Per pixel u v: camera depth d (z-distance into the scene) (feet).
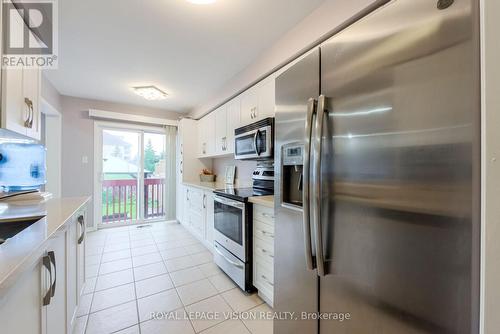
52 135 11.34
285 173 4.22
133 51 7.34
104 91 11.16
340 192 2.86
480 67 1.70
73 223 4.69
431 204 2.00
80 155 12.25
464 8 1.79
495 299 1.54
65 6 5.21
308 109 3.24
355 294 2.71
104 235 11.89
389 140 2.33
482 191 1.64
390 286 2.34
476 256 1.72
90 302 6.04
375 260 2.48
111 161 13.58
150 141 14.83
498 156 1.54
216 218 8.35
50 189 11.27
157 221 14.71
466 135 1.77
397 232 2.27
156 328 5.12
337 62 2.97
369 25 2.56
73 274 4.74
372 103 2.50
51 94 10.18
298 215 3.74
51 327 3.27
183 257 9.13
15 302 2.19
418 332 2.11
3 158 5.79
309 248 3.18
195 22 5.90
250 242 6.53
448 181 1.89
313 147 3.16
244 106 8.80
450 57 1.87
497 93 1.54
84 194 12.37
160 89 10.82
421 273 2.08
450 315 1.88
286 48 6.40
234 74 9.14
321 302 3.23
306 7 5.40
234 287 6.89
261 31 6.33
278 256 4.28
